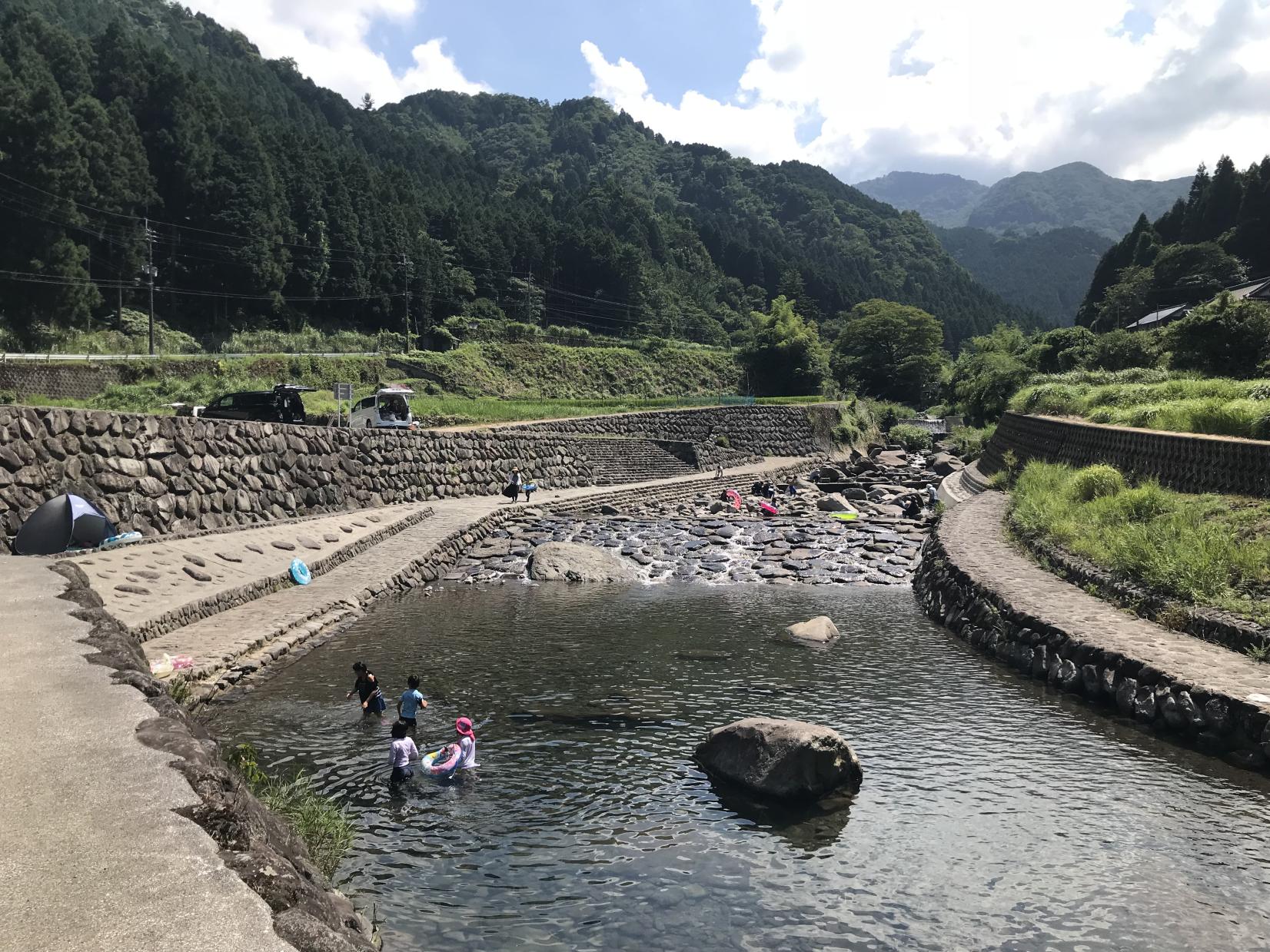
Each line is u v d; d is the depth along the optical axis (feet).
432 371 298.35
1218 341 131.23
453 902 26.48
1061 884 28.02
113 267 297.53
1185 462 75.51
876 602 80.07
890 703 47.93
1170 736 41.91
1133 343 188.55
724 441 233.14
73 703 23.44
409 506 111.45
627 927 25.38
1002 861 29.63
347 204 377.91
